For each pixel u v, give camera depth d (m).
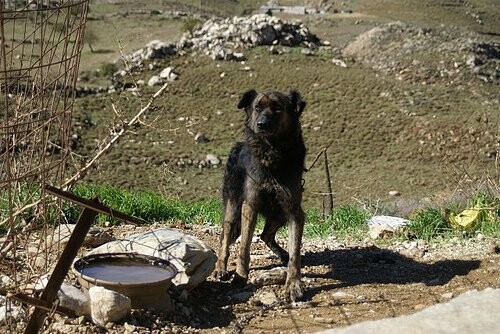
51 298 4.21
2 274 5.13
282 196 6.26
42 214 4.85
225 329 5.13
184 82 51.66
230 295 6.01
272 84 51.84
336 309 5.58
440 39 59.81
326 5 96.94
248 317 5.33
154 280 5.19
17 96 4.37
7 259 5.18
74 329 4.69
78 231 4.14
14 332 4.48
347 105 48.59
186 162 40.00
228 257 6.77
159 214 9.84
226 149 42.66
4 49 3.92
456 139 14.56
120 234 8.09
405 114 46.62
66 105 4.27
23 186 5.36
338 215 9.82
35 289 4.64
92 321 4.88
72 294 4.89
